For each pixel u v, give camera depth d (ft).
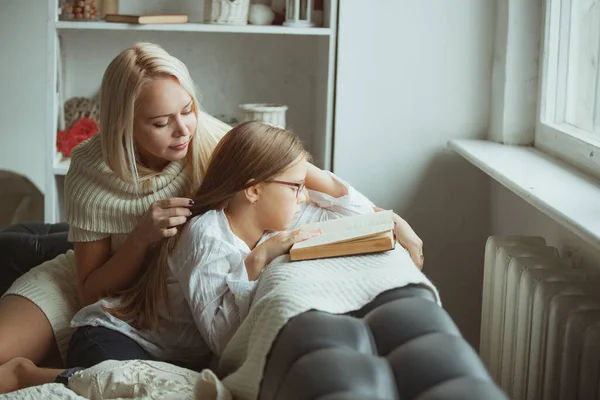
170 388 5.01
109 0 9.15
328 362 3.97
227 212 5.82
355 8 8.70
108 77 5.85
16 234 7.38
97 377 5.10
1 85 10.12
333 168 9.06
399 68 8.84
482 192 9.09
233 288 5.41
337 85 8.83
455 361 3.89
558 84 8.20
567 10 8.01
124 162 5.92
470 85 8.87
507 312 6.49
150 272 5.94
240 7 8.78
